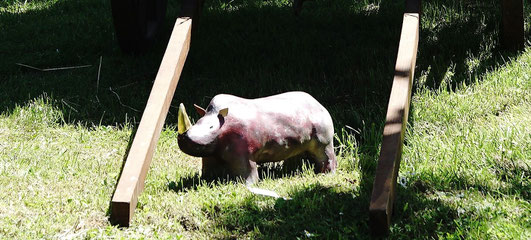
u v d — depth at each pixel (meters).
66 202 4.78
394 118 4.89
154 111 5.23
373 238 4.32
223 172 5.14
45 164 5.50
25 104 6.88
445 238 4.28
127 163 4.80
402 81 5.20
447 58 7.58
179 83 7.33
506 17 7.44
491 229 4.32
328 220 4.52
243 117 5.08
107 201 4.82
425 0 9.30
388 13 9.02
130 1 7.48
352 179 5.22
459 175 5.23
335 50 7.98
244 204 4.74
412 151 5.66
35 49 8.57
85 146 5.96
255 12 9.45
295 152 5.31
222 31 8.71
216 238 4.40
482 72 7.14
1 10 10.32
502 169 5.34
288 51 7.95
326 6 9.68
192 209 4.66
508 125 5.98
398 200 4.77
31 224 4.41
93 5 10.54
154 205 4.74
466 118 6.28
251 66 7.66
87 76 7.62
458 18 8.61
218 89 7.20
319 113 5.43
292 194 4.92
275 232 4.41
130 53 8.04
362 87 7.04
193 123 6.46
